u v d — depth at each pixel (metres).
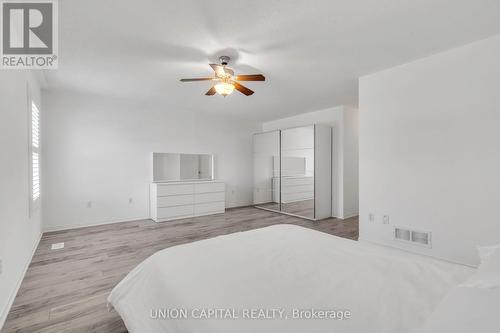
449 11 1.97
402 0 1.83
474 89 2.48
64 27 2.18
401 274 1.29
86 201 4.37
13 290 2.04
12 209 2.06
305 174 5.19
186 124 5.55
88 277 2.44
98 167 4.48
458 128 2.58
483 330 0.63
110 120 4.59
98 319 1.78
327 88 3.92
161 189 4.80
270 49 2.60
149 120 5.03
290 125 6.21
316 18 2.06
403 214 3.01
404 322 0.89
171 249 1.71
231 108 5.35
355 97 4.46
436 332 0.69
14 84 2.20
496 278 0.84
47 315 1.82
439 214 2.72
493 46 2.36
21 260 2.37
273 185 6.02
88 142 4.38
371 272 1.32
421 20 2.09
